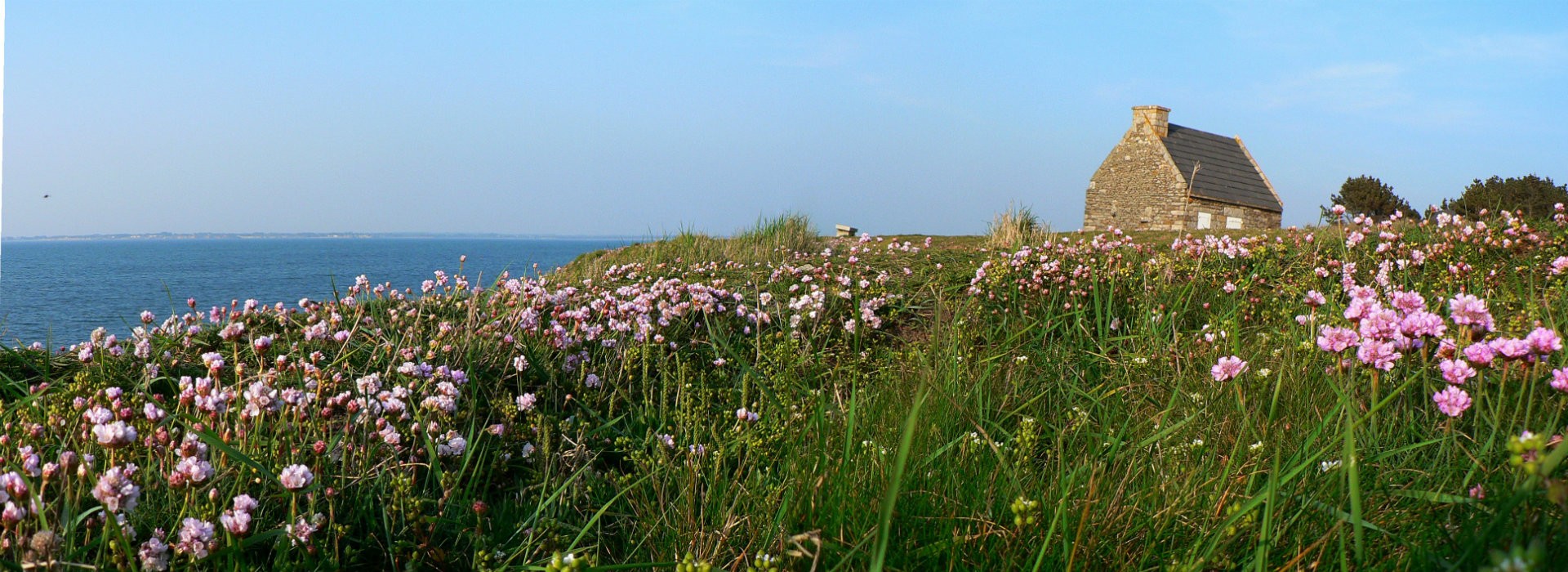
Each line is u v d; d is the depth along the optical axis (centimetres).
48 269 7262
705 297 645
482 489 399
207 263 9175
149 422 341
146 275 5694
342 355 491
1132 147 3584
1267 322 607
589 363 568
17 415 397
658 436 419
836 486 313
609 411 480
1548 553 208
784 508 302
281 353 530
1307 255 810
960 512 307
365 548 335
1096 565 276
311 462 369
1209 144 3747
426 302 668
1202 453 346
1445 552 244
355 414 386
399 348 503
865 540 280
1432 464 315
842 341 680
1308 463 271
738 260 1160
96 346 515
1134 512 299
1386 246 749
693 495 343
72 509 277
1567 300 505
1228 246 801
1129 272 751
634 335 581
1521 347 299
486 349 533
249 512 319
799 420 424
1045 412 470
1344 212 807
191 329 561
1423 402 374
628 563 306
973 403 454
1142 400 445
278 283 4588
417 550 326
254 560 314
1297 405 385
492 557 328
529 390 519
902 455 200
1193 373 469
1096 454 343
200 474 288
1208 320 614
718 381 576
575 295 713
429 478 386
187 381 364
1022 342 616
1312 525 285
